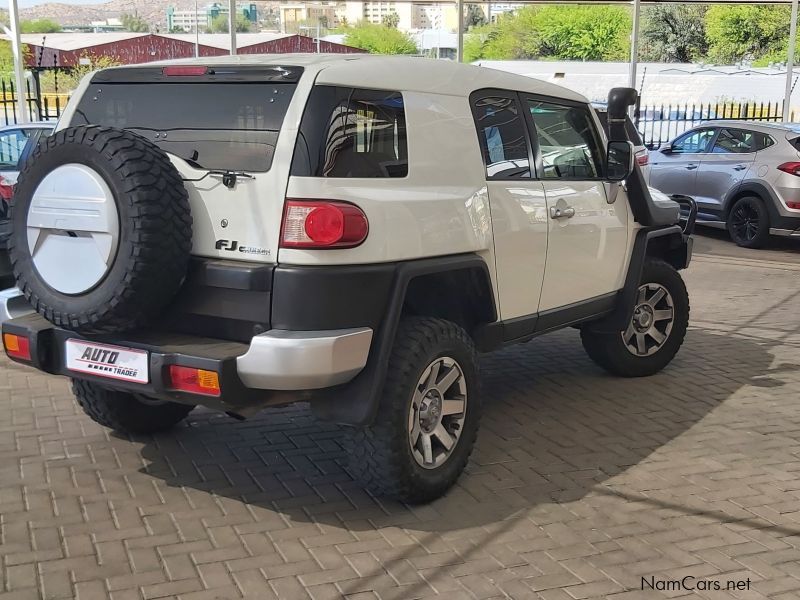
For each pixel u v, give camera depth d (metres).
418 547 3.71
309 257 3.51
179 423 5.15
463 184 4.23
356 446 3.90
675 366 6.62
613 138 5.34
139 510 4.01
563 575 3.50
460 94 4.34
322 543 3.73
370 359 3.75
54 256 3.63
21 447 4.74
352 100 3.72
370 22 68.19
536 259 4.80
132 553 3.61
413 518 3.99
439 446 4.18
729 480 4.50
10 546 3.64
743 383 6.20
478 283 4.35
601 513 4.08
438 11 68.31
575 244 5.15
